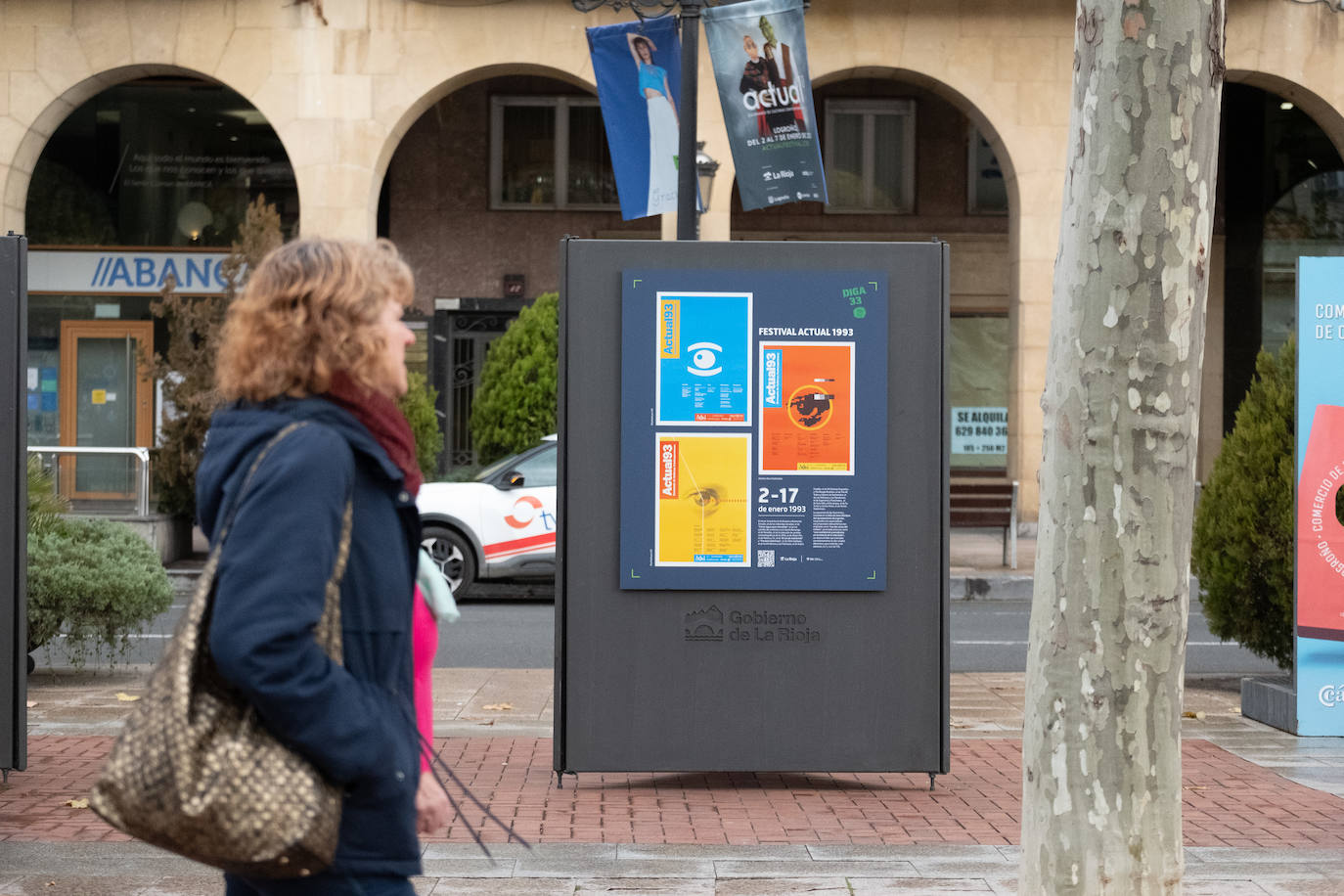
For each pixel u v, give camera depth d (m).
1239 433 9.11
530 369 19.45
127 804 2.18
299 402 2.40
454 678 10.00
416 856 2.37
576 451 6.42
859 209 26.58
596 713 6.41
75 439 25.14
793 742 6.43
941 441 6.44
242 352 2.43
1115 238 3.58
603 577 6.42
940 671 6.45
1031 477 21.27
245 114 25.41
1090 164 3.62
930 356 6.45
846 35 20.91
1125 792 3.59
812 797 6.52
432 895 4.82
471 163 26.45
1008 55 21.02
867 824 5.98
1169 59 3.55
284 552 2.21
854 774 7.10
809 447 6.41
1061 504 3.66
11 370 6.16
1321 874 5.11
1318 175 26.44
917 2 20.92
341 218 20.75
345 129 20.73
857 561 6.42
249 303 2.46
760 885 4.94
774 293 6.40
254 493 2.24
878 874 5.10
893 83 26.42
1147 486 3.59
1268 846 5.62
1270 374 9.14
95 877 4.95
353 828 2.30
